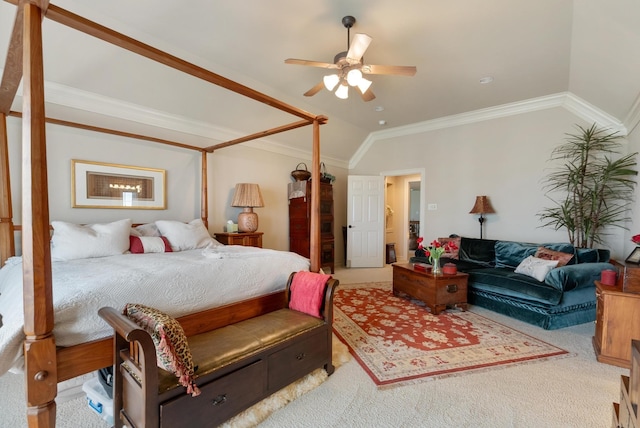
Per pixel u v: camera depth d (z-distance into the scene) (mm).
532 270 3264
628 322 2162
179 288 1820
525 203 4516
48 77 2719
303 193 5156
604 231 3947
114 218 3350
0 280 2100
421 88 3949
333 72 3404
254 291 2246
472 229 5039
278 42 2824
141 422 1265
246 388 1602
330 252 5594
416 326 2982
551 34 2717
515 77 3625
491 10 2393
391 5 2330
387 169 6098
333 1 2279
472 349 2479
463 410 1717
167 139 3797
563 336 2736
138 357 1302
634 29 2248
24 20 1194
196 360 1474
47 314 1273
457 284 3389
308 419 1647
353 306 3611
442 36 2752
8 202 2516
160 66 3041
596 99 3711
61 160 2980
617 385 1950
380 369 2172
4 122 2447
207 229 3957
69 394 1826
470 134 5035
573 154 4113
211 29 2613
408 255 7625
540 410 1710
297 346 1886
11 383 1916
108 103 3148
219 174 4375
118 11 2357
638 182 3391
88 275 1701
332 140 5785
